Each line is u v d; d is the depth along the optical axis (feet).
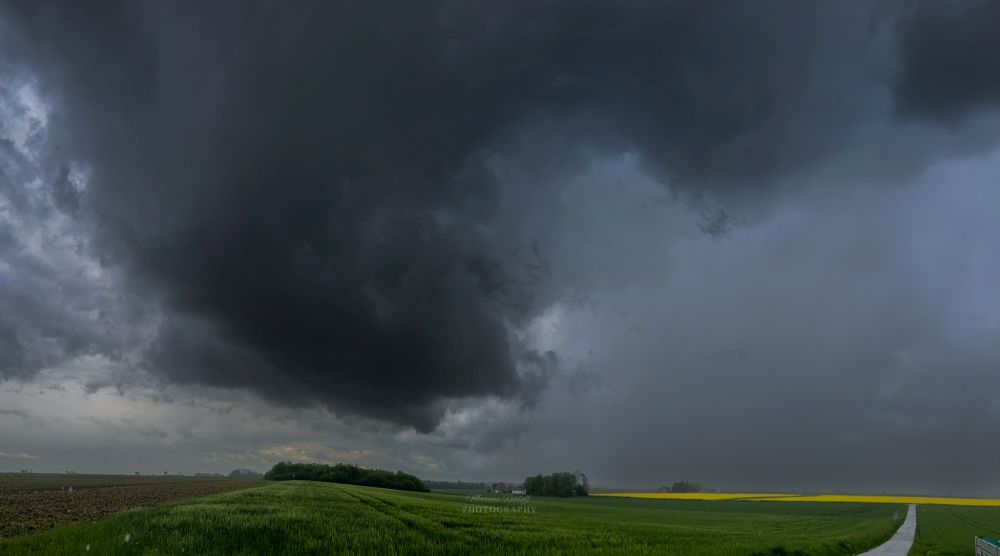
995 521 233.14
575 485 565.53
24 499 150.61
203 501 143.95
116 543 74.64
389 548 84.84
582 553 88.43
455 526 120.06
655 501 486.38
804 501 502.79
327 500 164.66
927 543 127.24
